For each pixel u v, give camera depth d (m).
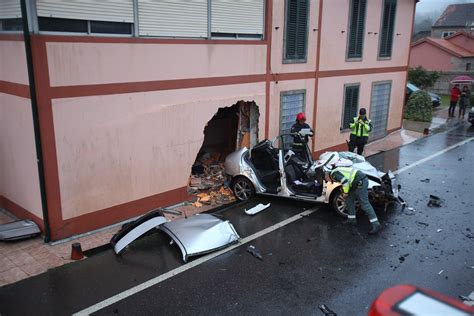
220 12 9.38
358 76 14.22
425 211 9.35
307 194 9.20
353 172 8.16
